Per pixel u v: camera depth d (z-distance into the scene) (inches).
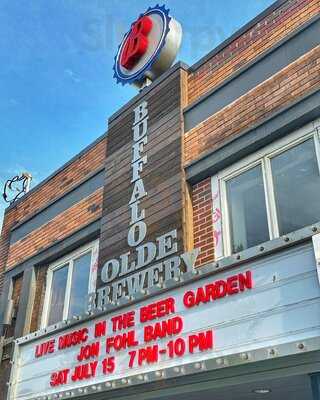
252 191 275.4
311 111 250.4
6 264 463.8
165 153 323.6
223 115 301.4
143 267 299.4
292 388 199.5
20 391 305.9
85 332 271.6
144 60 378.6
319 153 247.6
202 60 335.9
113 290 306.3
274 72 280.8
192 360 204.8
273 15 297.9
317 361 165.2
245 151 280.7
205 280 215.2
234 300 198.7
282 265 186.4
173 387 212.5
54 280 406.9
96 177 394.3
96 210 378.6
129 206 333.1
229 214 281.7
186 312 217.3
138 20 393.1
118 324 251.0
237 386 197.8
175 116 327.6
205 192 296.5
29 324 402.6
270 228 257.4
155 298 236.1
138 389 227.0
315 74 257.8
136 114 363.6
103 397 246.2
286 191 258.8
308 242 180.4
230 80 305.1
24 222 464.1
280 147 267.4
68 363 275.3
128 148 358.3
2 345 414.9
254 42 304.2
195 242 288.7
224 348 194.4
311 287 174.1
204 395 219.1
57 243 404.8
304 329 170.9
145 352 228.5
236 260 202.7
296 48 273.1
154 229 305.9
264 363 179.6
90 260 373.4
